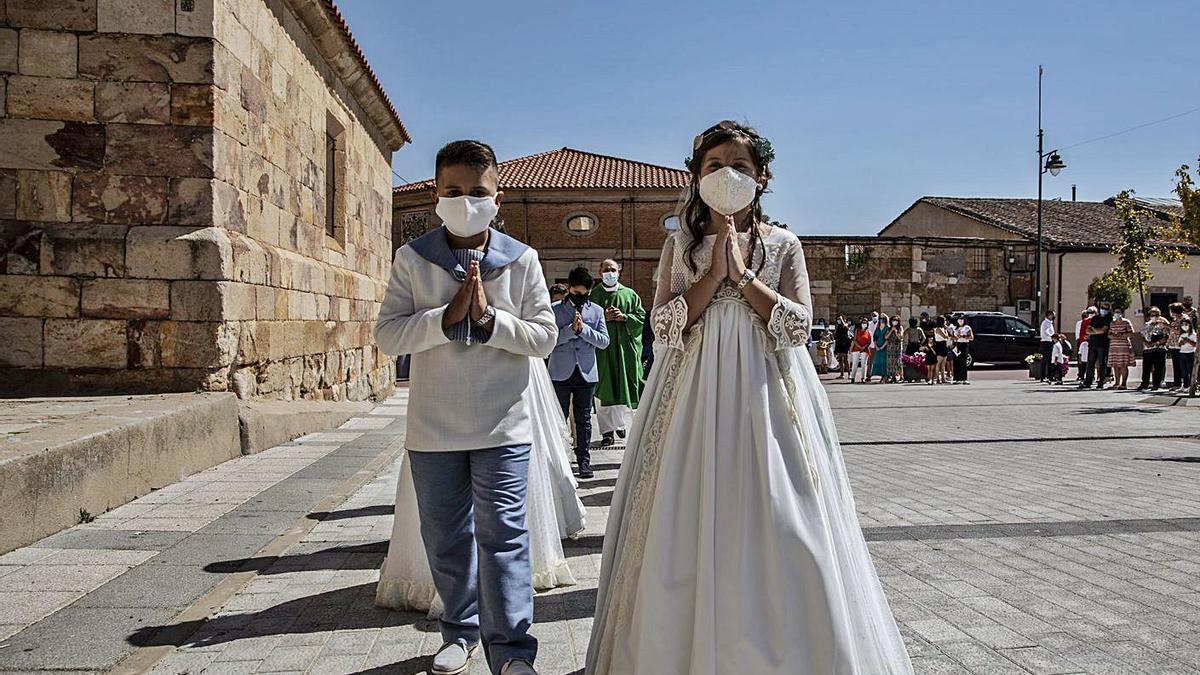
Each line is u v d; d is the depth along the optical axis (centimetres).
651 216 3250
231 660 336
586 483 738
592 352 775
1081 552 497
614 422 962
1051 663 327
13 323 809
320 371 1218
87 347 817
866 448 984
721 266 262
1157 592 418
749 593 236
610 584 275
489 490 304
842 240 3356
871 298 3378
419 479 315
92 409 704
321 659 337
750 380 257
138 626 372
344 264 1435
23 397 788
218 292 831
